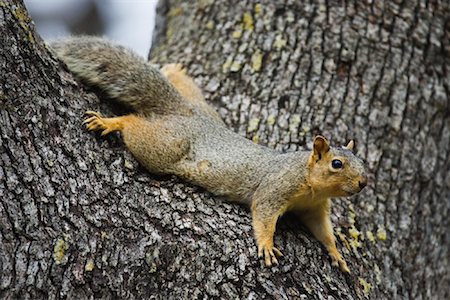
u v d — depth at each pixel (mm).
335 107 11016
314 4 11922
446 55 11891
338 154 9375
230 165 9578
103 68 9641
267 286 8188
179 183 9336
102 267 7766
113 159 8805
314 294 8375
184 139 9586
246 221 9070
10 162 7824
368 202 10406
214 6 12547
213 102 11172
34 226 7676
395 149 10914
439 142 11336
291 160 9586
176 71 11195
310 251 9094
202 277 8023
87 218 7984
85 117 8852
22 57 8312
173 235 8258
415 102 11305
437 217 10977
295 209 9555
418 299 10234
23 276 7410
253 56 11609
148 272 7910
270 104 11031
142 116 9773
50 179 7996
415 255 10430
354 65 11422
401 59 11562
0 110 7938
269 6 12070
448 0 12289
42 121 8281
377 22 11781
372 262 9805
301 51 11523
